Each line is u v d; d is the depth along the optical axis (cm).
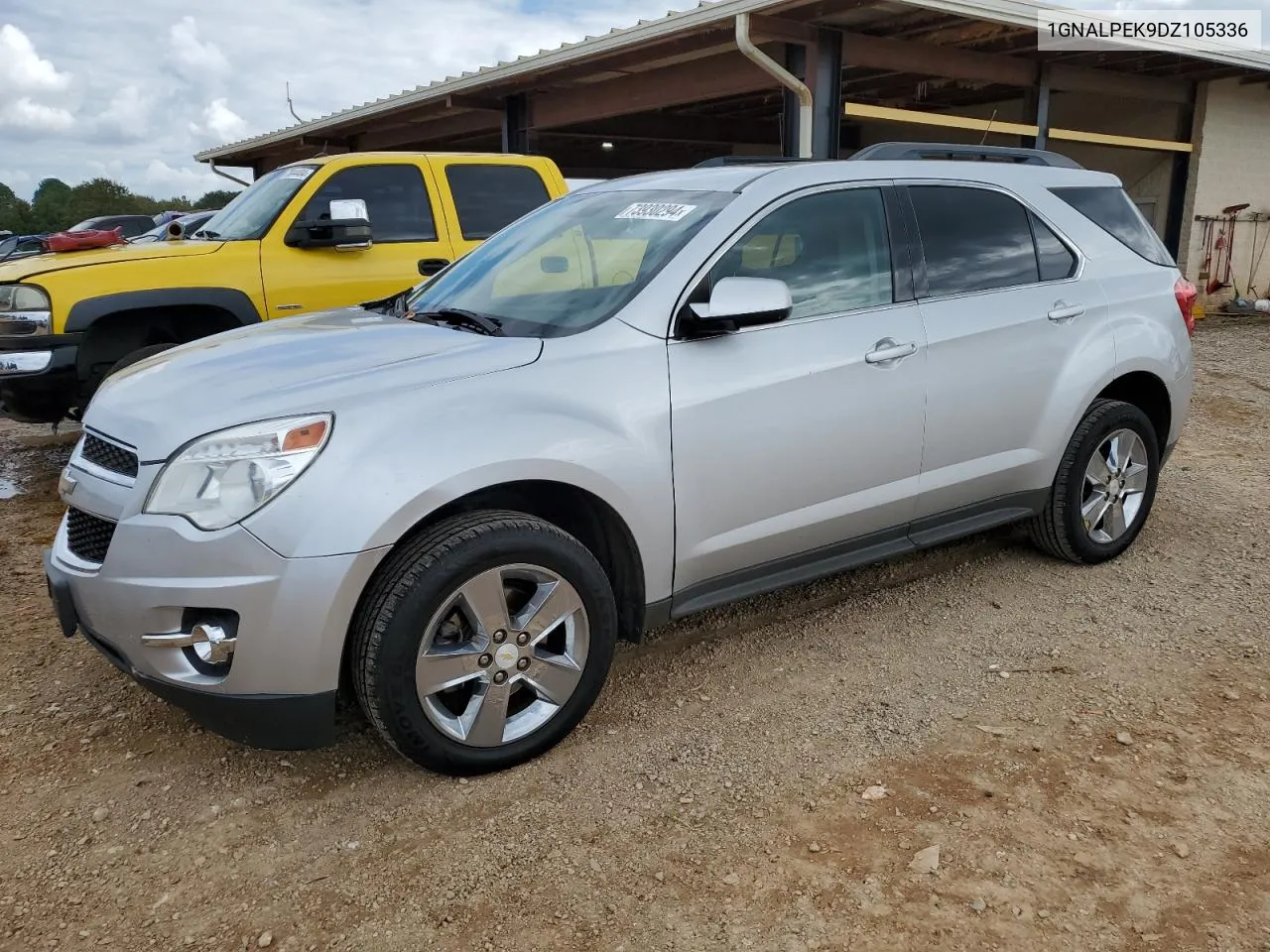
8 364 577
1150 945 231
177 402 292
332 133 1730
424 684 281
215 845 273
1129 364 451
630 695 352
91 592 281
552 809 285
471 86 1255
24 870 263
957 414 395
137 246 654
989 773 299
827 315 362
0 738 329
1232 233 1545
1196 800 285
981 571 466
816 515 362
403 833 276
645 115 1658
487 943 235
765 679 363
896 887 251
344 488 267
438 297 398
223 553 262
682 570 334
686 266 335
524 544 289
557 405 302
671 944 233
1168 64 1247
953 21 932
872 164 392
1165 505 565
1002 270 419
